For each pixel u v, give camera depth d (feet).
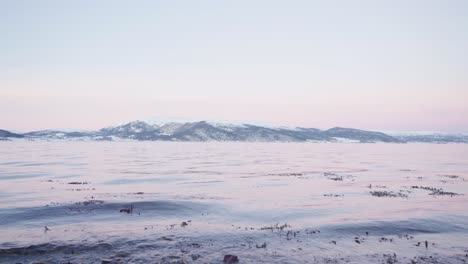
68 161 313.94
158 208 105.19
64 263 58.39
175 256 61.52
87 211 100.17
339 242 71.20
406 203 116.37
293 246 67.97
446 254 64.23
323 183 173.37
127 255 62.34
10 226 83.15
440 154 509.35
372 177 203.00
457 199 125.08
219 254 62.80
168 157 396.98
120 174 211.61
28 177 187.52
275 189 150.61
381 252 64.90
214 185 163.22
